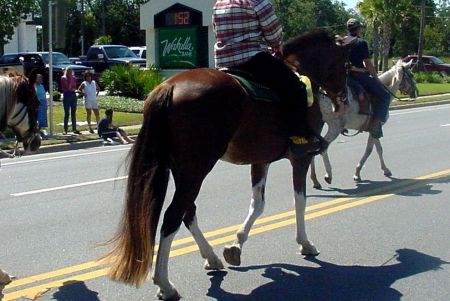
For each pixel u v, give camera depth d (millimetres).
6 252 7691
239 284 6590
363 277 6793
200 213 9430
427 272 6938
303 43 7484
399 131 19719
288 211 9539
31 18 45406
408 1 57625
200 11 32031
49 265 7191
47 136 19453
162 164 5887
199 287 6496
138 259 5668
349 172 12828
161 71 33312
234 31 6641
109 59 36969
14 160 15750
